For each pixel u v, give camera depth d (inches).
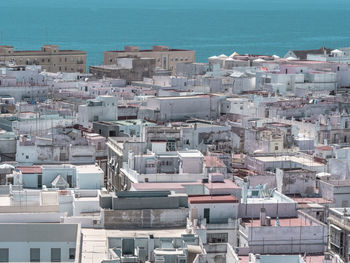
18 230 7130.9
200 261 6870.1
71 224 7199.8
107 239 7175.2
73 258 7175.2
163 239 7190.0
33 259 7150.6
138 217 7755.9
